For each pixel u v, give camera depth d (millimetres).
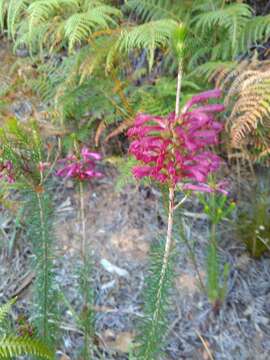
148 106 2008
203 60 2416
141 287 1858
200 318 1758
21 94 2512
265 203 1804
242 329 1723
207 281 1819
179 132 1015
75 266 1924
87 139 2371
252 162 2078
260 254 1918
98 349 1685
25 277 1949
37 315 1562
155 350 1358
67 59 2324
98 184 2252
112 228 2080
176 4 2359
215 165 1111
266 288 1832
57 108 2238
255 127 1641
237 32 2020
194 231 2002
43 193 1438
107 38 2125
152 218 2096
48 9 1954
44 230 1438
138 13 2441
